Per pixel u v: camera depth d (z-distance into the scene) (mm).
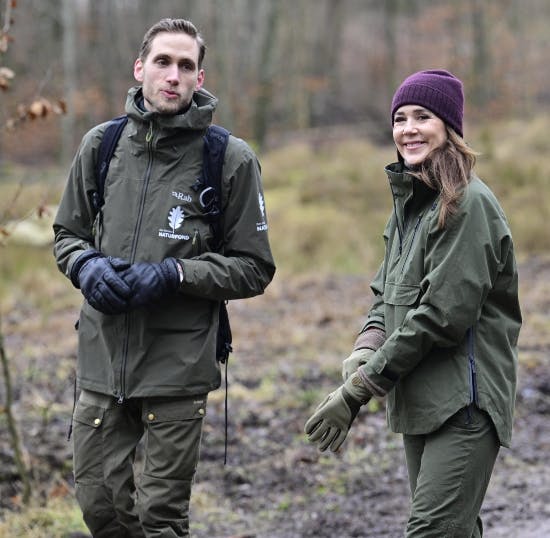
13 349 10477
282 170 23875
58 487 5969
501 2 42031
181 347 3920
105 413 4027
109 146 4012
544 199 18141
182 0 40594
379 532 5473
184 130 3912
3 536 5246
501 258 3457
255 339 10906
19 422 7262
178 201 3918
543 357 9375
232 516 5840
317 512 5848
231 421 7570
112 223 3959
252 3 41906
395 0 39875
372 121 40000
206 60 33906
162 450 3936
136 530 4129
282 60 40531
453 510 3398
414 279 3525
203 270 3846
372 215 18484
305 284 14461
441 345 3375
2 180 23297
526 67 41312
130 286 3738
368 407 7676
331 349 10141
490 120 34812
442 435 3449
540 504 5766
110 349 3936
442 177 3430
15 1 5777
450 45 44438
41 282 14836
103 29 38219
